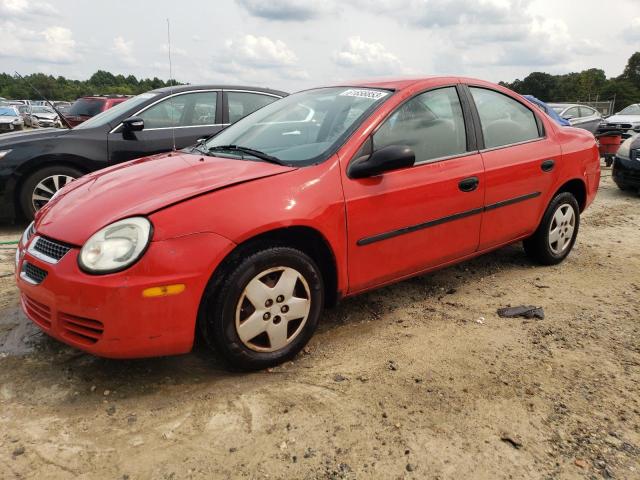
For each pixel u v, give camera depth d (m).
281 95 7.00
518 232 4.11
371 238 3.10
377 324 3.42
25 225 5.95
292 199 2.75
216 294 2.57
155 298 2.39
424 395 2.60
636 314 3.61
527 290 4.02
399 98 3.36
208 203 2.56
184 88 6.35
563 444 2.27
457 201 3.52
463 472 2.10
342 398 2.57
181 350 2.54
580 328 3.37
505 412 2.47
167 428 2.34
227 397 2.57
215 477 2.06
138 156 5.98
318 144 3.13
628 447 2.26
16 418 2.40
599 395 2.63
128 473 2.07
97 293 2.35
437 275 4.32
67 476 2.05
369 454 2.19
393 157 2.92
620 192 8.56
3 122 23.50
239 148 3.36
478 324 3.42
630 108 17.30
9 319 3.36
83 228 2.52
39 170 5.54
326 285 3.10
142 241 2.39
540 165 4.11
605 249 5.20
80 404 2.51
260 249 2.67
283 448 2.22
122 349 2.41
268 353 2.79
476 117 3.78
